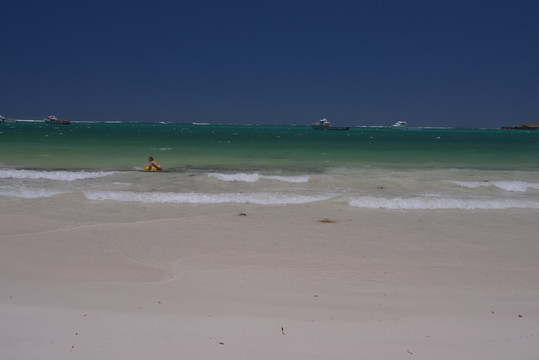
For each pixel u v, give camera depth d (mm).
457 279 6562
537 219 10836
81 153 26703
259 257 7586
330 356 3742
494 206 12234
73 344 3900
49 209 11062
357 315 4902
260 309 5055
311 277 6566
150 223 9859
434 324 4633
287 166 21688
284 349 3877
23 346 3836
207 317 4715
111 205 11688
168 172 18078
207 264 7148
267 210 11430
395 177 17094
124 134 69438
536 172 19281
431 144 49531
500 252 8070
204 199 12516
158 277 6426
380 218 10742
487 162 25125
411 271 6938
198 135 72125
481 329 4492
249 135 77875
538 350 3947
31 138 45375
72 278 6262
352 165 22422
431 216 11039
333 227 9805
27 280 6082
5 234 8695
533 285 6312
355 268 7055
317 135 85062
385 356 3768
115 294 5523
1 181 15039
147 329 4305
